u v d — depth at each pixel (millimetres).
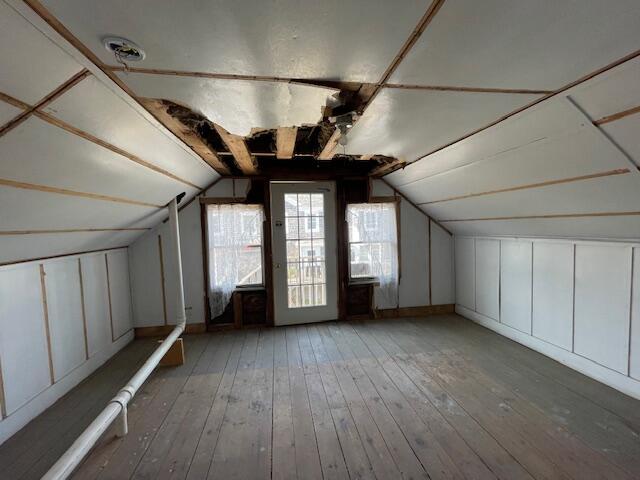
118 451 1774
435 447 1749
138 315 3584
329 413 2076
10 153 1225
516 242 3209
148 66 1098
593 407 2072
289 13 857
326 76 1214
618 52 1043
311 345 3236
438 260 4230
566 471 1559
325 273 3928
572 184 1954
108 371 2789
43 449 1819
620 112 1320
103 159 1671
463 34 965
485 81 1269
